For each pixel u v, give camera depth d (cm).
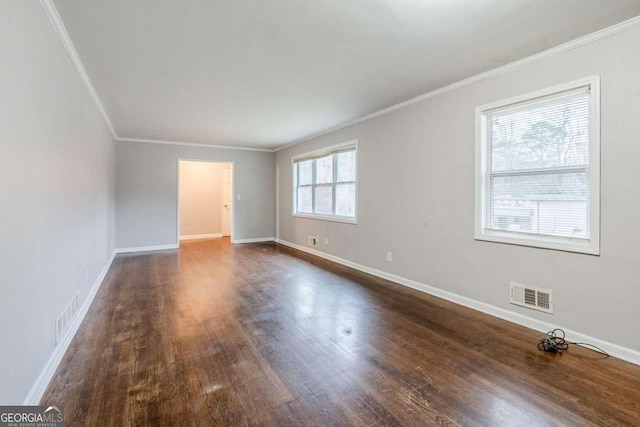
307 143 659
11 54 151
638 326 226
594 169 244
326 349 247
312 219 640
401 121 417
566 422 168
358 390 195
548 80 270
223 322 298
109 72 310
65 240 244
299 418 171
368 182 479
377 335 272
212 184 914
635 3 204
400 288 407
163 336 268
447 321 302
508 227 308
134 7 206
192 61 289
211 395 189
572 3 204
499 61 290
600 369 219
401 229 422
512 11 212
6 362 145
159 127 554
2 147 142
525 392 193
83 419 168
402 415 173
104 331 277
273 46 261
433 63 294
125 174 656
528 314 288
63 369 216
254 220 807
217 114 468
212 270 504
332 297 372
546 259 275
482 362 228
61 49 235
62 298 235
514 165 302
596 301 246
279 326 290
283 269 511
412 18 221
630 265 229
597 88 241
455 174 349
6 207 145
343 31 238
